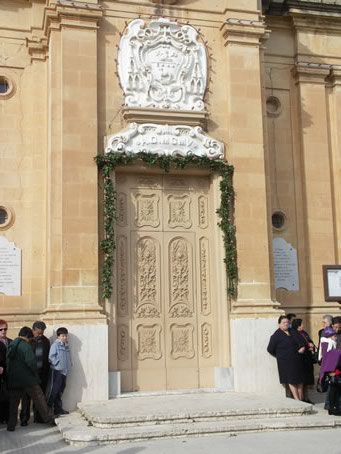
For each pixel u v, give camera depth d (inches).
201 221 599.5
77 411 503.2
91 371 521.3
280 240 669.9
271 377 560.4
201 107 593.9
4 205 591.2
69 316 525.3
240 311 565.0
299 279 668.7
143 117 579.5
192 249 592.1
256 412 456.4
